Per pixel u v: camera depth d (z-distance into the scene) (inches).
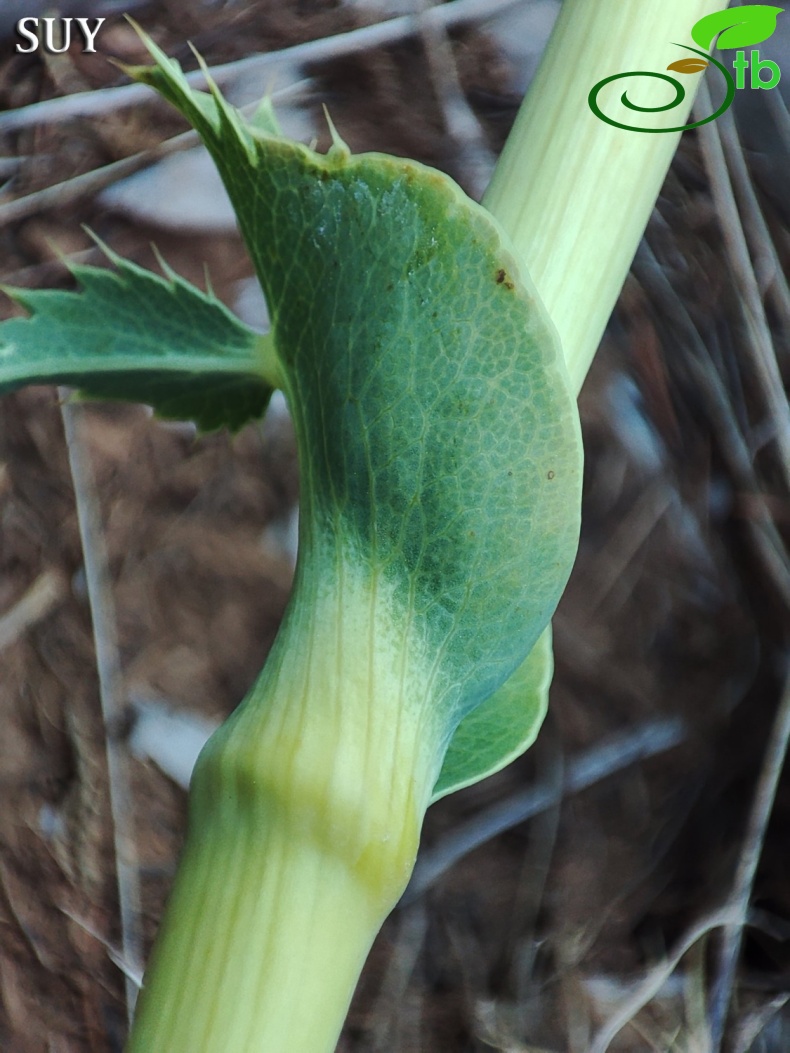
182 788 22.1
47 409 24.0
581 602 23.9
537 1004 20.4
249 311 23.9
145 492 23.9
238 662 23.3
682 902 21.2
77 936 20.9
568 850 22.2
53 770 22.3
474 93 24.4
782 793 21.0
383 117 24.4
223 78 24.0
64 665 23.0
